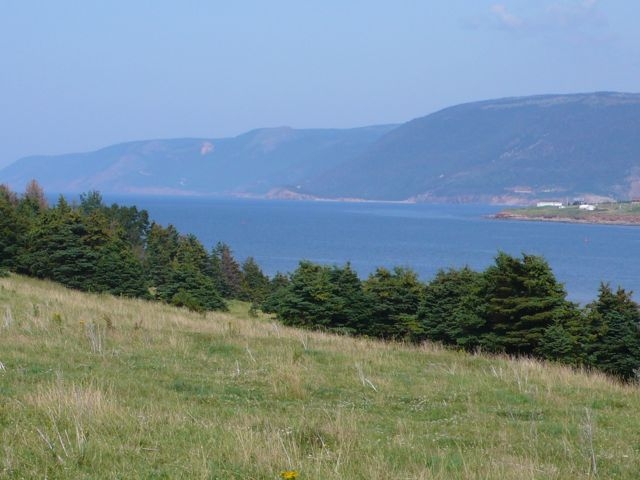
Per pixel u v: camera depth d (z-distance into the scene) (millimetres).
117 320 22781
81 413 10008
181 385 13867
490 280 28828
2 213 43875
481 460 9344
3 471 7898
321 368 16891
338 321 34062
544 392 15180
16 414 9977
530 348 28156
